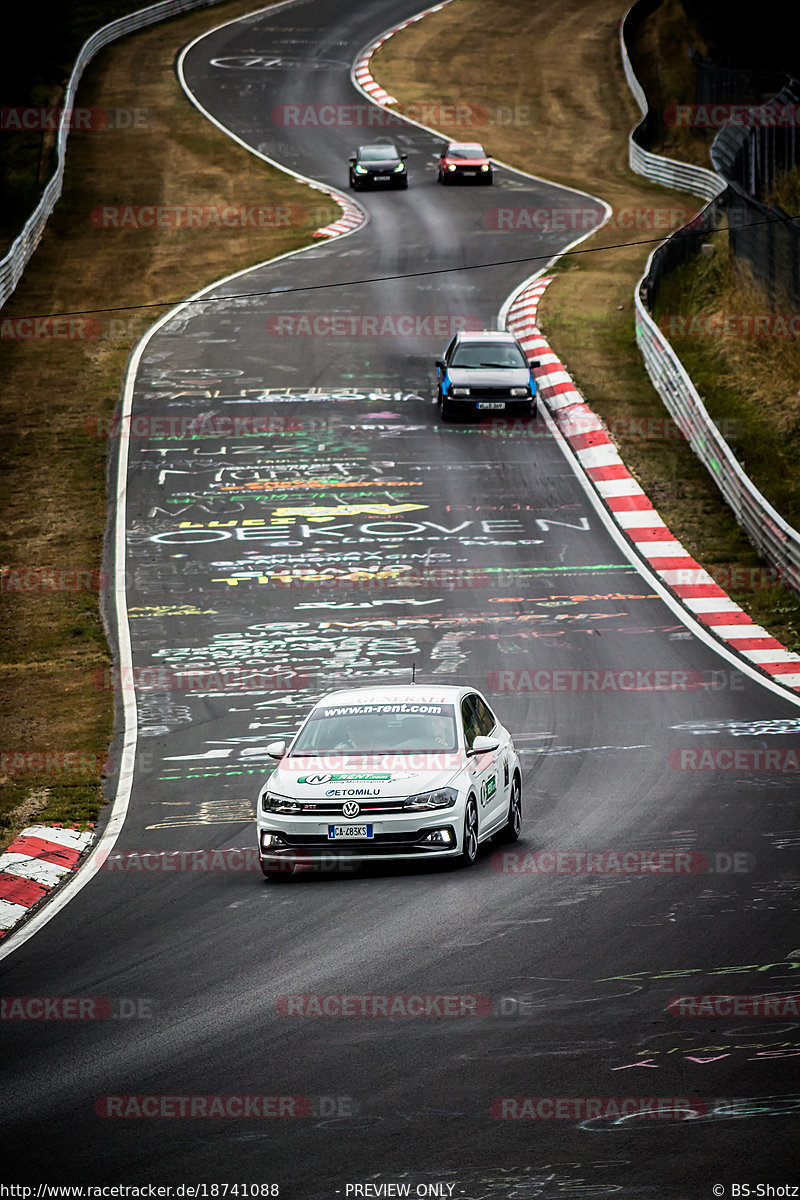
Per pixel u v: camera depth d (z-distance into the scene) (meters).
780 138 156.12
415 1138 23.91
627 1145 23.16
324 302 155.12
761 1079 25.53
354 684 73.50
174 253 180.50
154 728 69.00
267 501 105.06
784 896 37.84
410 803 43.69
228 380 132.50
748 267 136.62
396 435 117.44
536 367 123.00
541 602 85.56
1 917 42.47
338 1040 28.83
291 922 38.91
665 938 34.66
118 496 107.88
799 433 111.75
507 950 34.47
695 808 49.78
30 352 145.00
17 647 83.25
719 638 78.75
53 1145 24.55
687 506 102.12
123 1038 30.08
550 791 54.41
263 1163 23.33
